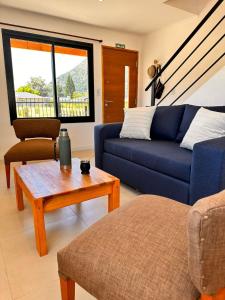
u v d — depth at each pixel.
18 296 1.06
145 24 3.92
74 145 4.18
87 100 4.25
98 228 0.84
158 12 3.40
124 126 2.66
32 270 1.22
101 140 2.61
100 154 2.65
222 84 2.50
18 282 1.14
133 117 2.63
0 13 3.19
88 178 1.52
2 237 1.51
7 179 2.34
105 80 4.32
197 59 3.62
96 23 3.86
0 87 3.37
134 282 0.62
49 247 1.41
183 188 1.68
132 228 0.80
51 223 1.69
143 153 2.03
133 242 0.74
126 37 4.37
